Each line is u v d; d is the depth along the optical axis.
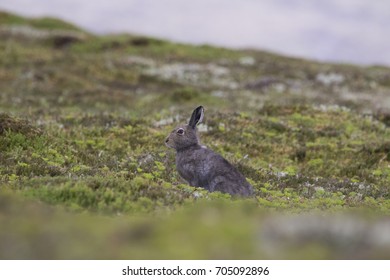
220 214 26.27
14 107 80.62
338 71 140.12
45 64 118.62
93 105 88.12
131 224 25.27
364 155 56.09
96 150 49.56
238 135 58.69
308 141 61.19
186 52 151.62
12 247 20.52
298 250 20.98
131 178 39.19
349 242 21.97
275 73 131.75
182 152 39.50
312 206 35.56
